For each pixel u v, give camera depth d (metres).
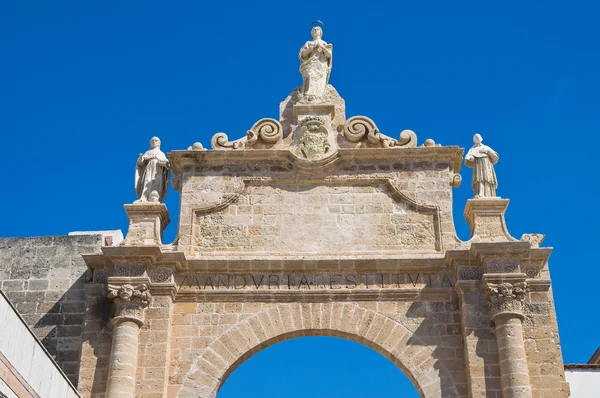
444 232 24.61
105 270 24.38
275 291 23.72
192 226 24.91
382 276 24.00
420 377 22.64
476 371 22.31
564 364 24.53
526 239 24.36
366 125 26.23
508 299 22.75
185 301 23.83
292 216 25.08
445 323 23.33
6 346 16.72
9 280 25.66
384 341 23.12
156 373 22.59
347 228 24.84
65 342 24.58
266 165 25.78
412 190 25.28
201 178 25.66
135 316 22.97
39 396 18.52
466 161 25.67
